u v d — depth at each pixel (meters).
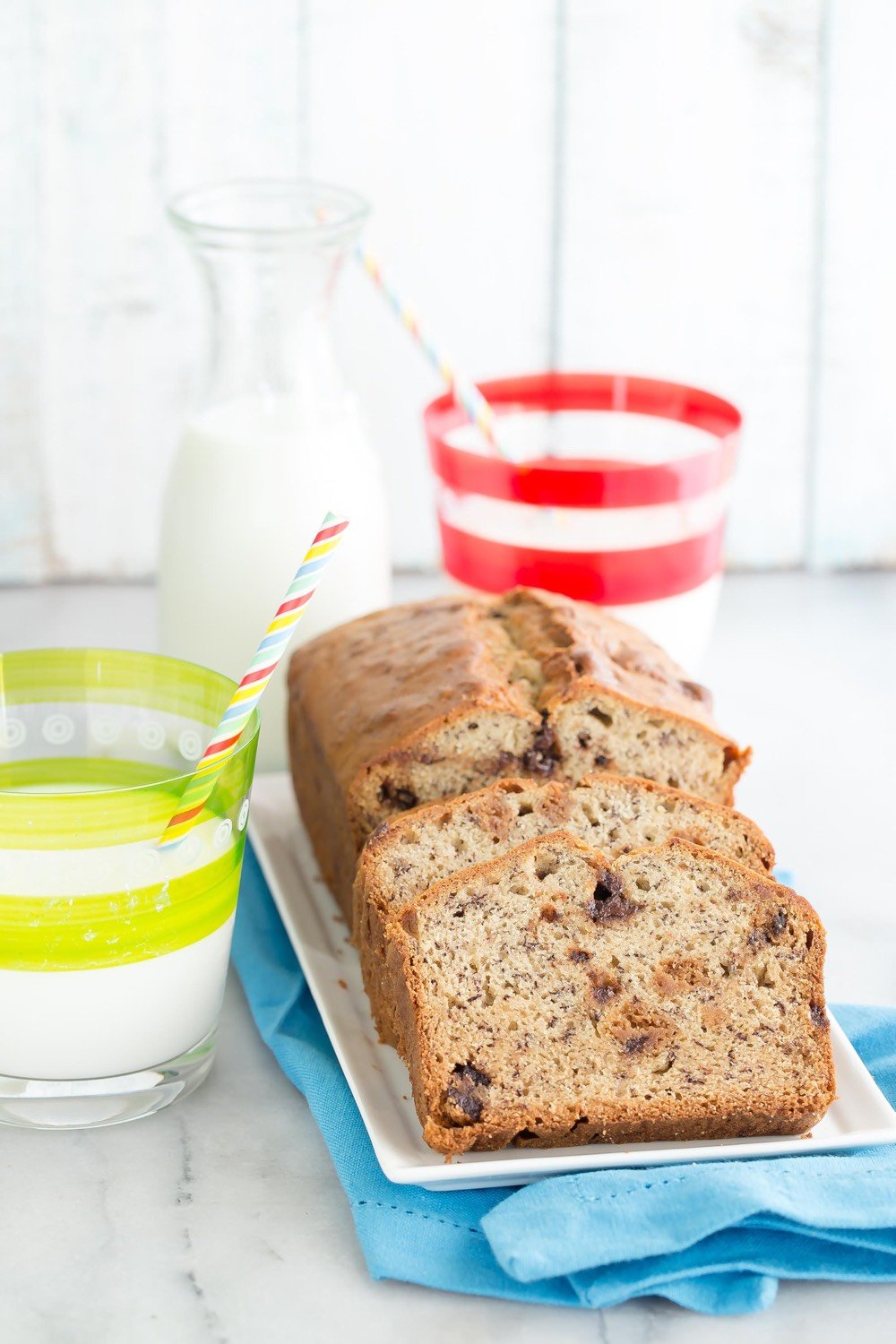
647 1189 0.83
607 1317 0.82
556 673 0.93
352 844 0.92
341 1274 0.83
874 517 1.25
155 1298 0.82
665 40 1.17
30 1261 0.83
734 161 1.19
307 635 1.05
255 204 1.05
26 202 1.17
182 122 1.16
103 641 1.16
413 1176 0.83
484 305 1.21
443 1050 0.85
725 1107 0.85
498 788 0.89
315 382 1.05
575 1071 0.85
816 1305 0.82
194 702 0.91
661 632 1.06
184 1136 0.88
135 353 1.20
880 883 1.00
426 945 0.86
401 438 1.23
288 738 1.02
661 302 1.21
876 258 1.21
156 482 1.22
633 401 1.12
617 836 0.89
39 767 0.92
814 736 1.11
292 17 1.15
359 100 1.17
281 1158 0.87
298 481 1.03
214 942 0.88
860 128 1.19
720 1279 0.82
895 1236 0.83
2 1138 0.88
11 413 1.20
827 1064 0.86
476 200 1.19
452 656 0.94
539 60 1.17
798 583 1.26
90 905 0.84
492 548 1.05
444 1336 0.81
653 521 1.05
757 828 0.89
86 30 1.14
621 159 1.19
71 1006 0.86
